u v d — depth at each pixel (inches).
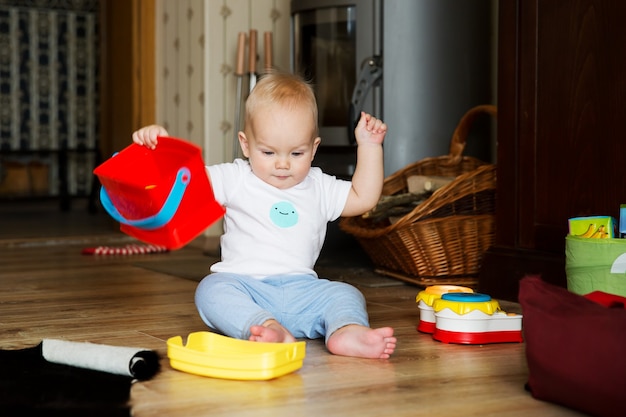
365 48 124.3
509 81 91.4
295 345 55.9
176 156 61.4
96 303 88.5
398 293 95.1
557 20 84.9
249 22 160.7
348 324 62.2
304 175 67.9
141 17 179.3
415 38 123.5
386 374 55.9
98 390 50.5
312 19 130.7
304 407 47.9
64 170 287.1
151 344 66.4
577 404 46.8
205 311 64.6
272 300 66.5
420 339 68.1
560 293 48.1
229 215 69.4
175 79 171.9
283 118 65.0
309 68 131.6
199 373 55.1
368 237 101.3
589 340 45.5
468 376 55.4
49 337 69.2
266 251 67.5
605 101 79.7
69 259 134.7
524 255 88.7
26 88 309.6
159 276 112.5
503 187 92.6
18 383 51.9
